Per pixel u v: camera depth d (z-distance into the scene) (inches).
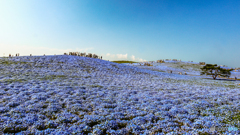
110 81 1218.0
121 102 660.7
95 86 959.0
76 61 2031.3
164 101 722.8
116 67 2191.2
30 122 403.9
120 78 1445.6
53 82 935.7
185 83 1478.8
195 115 545.6
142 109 594.9
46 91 728.3
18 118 419.8
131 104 653.9
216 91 1066.1
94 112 526.3
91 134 378.6
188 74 2982.3
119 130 408.8
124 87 1017.5
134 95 818.2
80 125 416.2
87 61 2182.6
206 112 584.7
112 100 687.1
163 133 400.8
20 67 1343.5
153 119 500.7
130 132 406.9
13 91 660.1
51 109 510.6
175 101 732.7
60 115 472.1
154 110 583.2
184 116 533.6
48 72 1283.2
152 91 955.3
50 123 411.8
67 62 1891.0
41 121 418.0
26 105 520.1
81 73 1444.4
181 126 447.8
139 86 1108.5
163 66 4030.5
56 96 660.7
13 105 508.7
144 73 2087.8
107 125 426.0
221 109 621.6
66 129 389.4
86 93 761.6
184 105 679.7
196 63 4685.0
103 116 494.0
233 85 1521.9
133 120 481.1
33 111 478.9
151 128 429.7
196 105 665.6
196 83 1541.6
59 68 1542.8
